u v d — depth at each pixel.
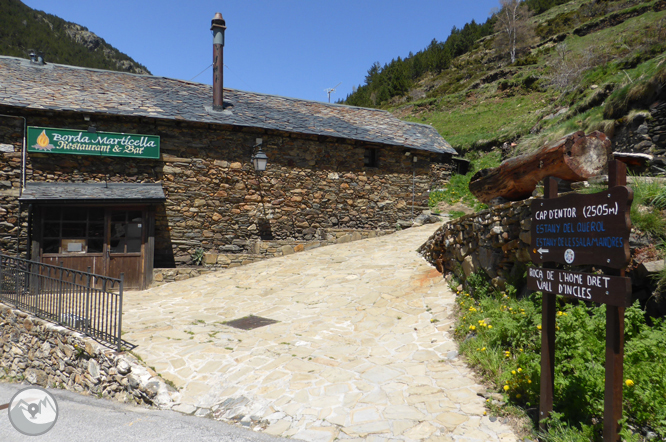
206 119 11.61
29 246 9.87
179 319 7.36
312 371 4.89
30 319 7.34
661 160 10.05
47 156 10.36
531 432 3.38
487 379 4.32
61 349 6.50
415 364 4.88
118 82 12.75
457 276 7.32
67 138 10.36
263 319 7.12
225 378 4.91
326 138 13.37
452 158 21.09
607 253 2.91
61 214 10.21
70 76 12.28
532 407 3.70
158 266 11.28
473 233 6.62
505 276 5.68
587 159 4.92
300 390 4.47
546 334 3.47
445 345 5.27
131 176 11.09
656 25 21.94
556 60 31.62
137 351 5.67
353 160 13.97
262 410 4.19
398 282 8.10
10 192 9.95
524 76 35.28
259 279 9.93
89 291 6.33
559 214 3.42
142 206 10.81
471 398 4.01
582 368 3.61
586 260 3.10
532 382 3.74
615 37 34.47
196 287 9.96
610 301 2.87
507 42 52.12
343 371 4.84
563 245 3.35
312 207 13.28
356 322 6.54
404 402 4.04
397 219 14.66
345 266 9.96
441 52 69.00
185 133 11.64
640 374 3.29
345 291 8.13
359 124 15.19
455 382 4.35
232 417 4.16
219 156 12.02
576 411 3.38
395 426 3.64
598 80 18.42
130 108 11.09
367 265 9.77
